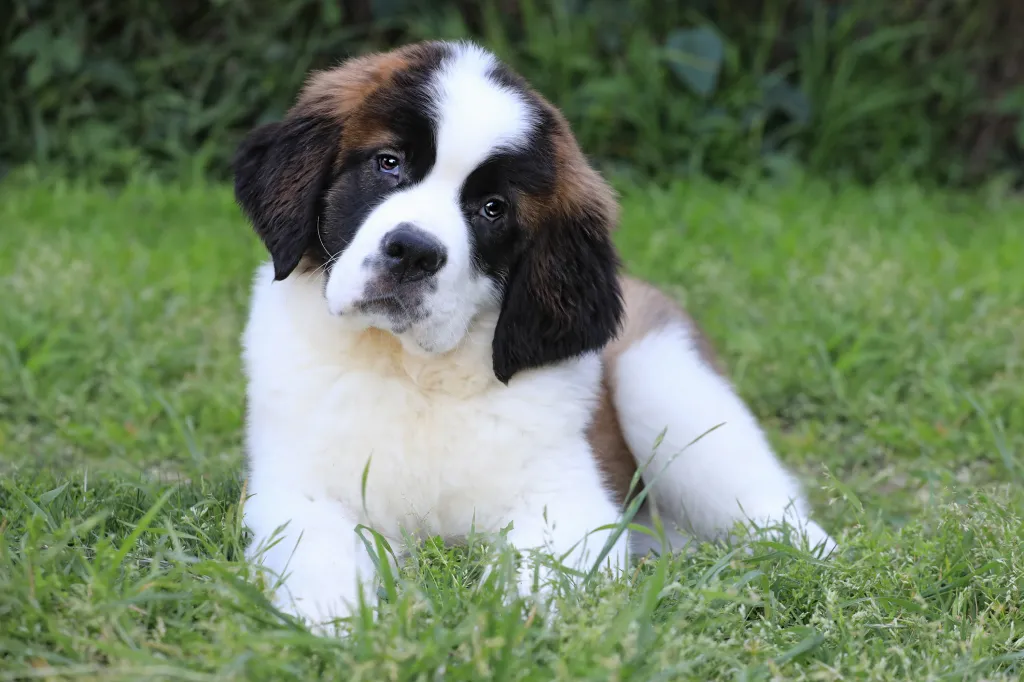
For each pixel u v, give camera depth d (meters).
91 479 5.18
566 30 13.08
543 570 4.22
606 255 4.99
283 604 4.03
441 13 13.52
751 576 4.19
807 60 13.65
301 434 4.63
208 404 7.00
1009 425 7.00
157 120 12.97
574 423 4.78
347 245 4.55
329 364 4.63
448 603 3.84
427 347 4.41
